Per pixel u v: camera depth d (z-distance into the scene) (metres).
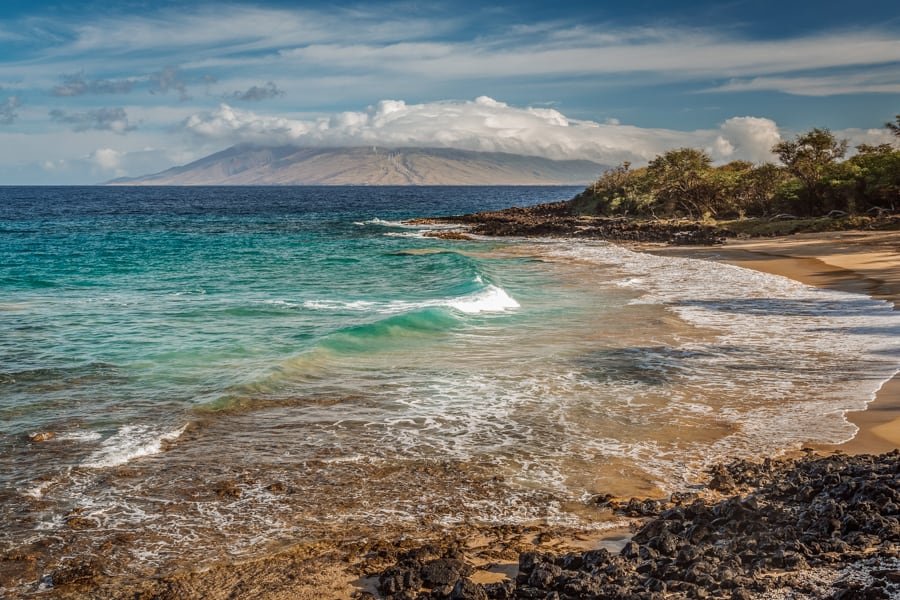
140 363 18.20
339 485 10.66
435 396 15.34
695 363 18.25
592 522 9.37
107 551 8.63
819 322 23.73
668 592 7.00
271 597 7.60
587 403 14.83
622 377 16.91
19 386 15.98
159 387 15.95
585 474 11.08
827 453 11.73
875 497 8.57
